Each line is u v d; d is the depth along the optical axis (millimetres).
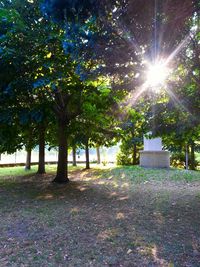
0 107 9039
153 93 6777
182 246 4617
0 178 13023
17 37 7453
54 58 7270
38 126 12078
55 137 14555
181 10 3330
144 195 8820
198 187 10258
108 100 9422
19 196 8758
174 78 5656
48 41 7043
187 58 4406
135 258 4168
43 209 7047
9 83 8055
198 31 3977
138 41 3793
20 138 13531
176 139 10727
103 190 9750
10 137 11234
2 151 13906
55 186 10570
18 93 8422
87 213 6660
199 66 4699
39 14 7344
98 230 5402
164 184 10930
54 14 3512
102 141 14086
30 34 7273
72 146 14680
